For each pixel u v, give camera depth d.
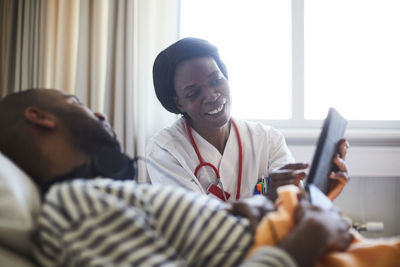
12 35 2.30
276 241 0.74
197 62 1.59
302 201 0.80
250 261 0.65
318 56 2.49
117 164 0.90
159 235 0.72
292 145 2.29
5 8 2.34
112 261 0.60
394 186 2.30
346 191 2.30
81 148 0.86
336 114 1.17
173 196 0.77
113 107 2.24
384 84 2.46
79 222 0.63
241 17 2.48
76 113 0.87
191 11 2.48
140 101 2.21
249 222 0.80
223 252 0.75
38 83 2.25
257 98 2.51
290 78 2.46
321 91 2.50
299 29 2.43
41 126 0.83
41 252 0.71
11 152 0.83
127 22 2.20
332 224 0.73
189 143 1.69
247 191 1.65
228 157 1.67
